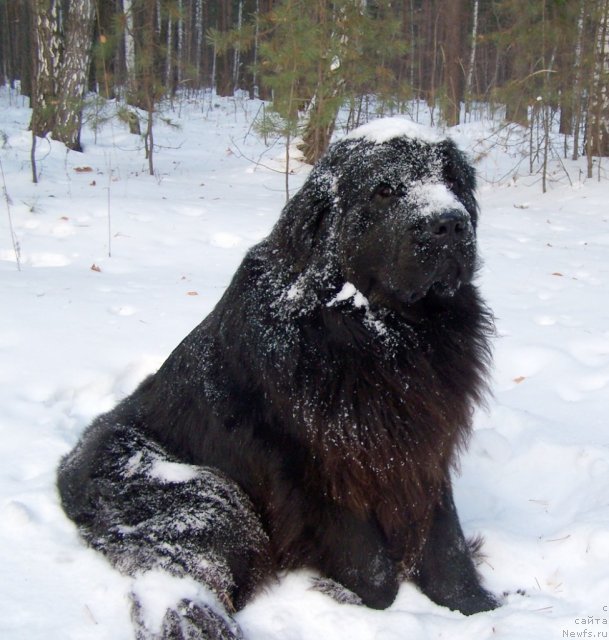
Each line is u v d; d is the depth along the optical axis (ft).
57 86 46.09
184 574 8.51
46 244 23.80
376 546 9.08
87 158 44.24
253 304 9.29
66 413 13.67
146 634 7.80
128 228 26.05
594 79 37.32
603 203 33.42
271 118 33.22
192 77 59.77
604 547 9.48
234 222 27.66
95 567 9.14
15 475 11.40
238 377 9.41
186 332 16.67
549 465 12.10
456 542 9.28
